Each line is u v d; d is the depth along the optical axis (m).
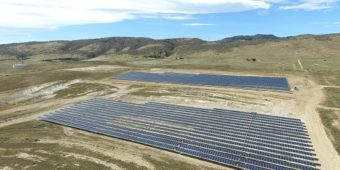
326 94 83.94
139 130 57.44
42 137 56.75
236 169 42.16
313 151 46.38
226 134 53.41
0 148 51.38
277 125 57.38
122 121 63.38
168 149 48.91
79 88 106.75
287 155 44.56
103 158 46.62
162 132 55.84
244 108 74.12
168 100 84.75
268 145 48.06
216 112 66.88
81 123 63.56
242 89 93.94
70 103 86.06
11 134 59.12
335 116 63.62
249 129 55.50
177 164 44.16
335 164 42.75
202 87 99.62
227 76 117.00
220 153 46.09
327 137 52.47
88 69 156.00
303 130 54.56
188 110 69.38
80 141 54.28
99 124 62.22
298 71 123.06
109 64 184.25
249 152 45.84
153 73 133.12
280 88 91.38
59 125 64.44
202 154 46.22
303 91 88.50
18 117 72.75
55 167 43.59
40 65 183.75
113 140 54.41
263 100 80.50
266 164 41.94
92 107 75.62
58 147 51.41
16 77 128.75
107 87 106.06
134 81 115.62
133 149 50.06
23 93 103.06
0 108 83.31
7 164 44.72
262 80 104.56
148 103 77.56
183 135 53.81
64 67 169.75
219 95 87.69
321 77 109.38
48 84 116.25
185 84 105.44
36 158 46.84
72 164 44.50
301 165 41.19
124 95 93.25
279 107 73.56
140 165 44.03
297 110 70.25
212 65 154.12
